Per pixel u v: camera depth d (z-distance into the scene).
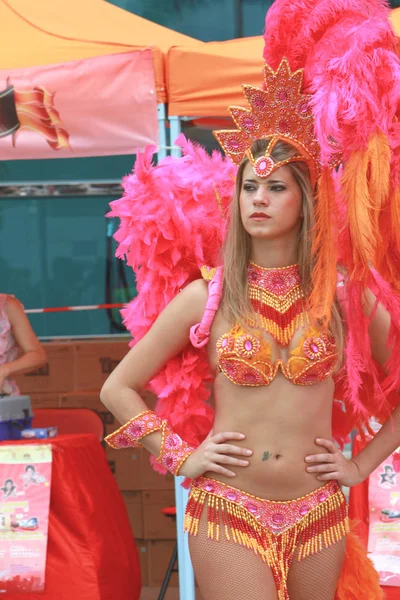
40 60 7.59
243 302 4.42
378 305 4.70
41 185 12.05
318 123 4.21
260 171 4.36
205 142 9.48
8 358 8.95
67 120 7.40
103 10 8.44
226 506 4.38
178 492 7.15
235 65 7.20
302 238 4.47
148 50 7.27
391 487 7.38
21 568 7.28
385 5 4.51
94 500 7.59
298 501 4.38
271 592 4.29
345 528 4.56
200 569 4.44
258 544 4.33
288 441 4.36
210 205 5.01
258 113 4.45
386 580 7.23
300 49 4.50
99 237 12.09
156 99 7.30
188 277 4.97
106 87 7.34
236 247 4.51
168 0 12.14
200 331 4.47
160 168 5.04
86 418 9.17
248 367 4.30
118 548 7.66
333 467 4.44
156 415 4.63
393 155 4.35
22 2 8.28
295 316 4.43
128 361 4.64
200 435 5.04
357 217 4.28
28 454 7.45
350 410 5.06
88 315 12.05
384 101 4.26
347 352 4.43
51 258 12.14
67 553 7.29
